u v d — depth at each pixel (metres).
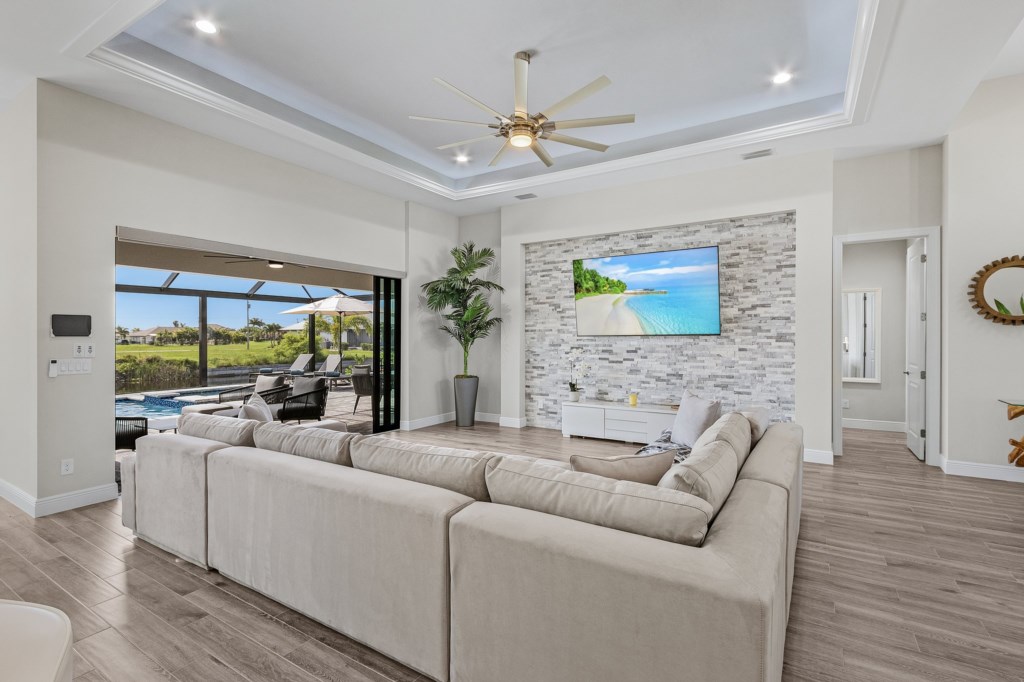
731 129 4.69
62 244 3.42
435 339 6.86
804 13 3.15
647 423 5.33
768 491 1.77
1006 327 4.22
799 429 3.06
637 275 5.70
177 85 3.54
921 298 4.92
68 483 3.47
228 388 8.77
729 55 3.63
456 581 1.63
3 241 3.59
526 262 6.63
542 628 1.44
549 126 3.46
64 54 3.03
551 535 1.45
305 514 2.06
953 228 4.36
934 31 2.82
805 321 4.82
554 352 6.44
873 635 2.06
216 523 2.46
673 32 3.35
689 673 1.21
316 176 5.23
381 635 1.85
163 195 3.96
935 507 3.57
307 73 3.84
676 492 1.48
